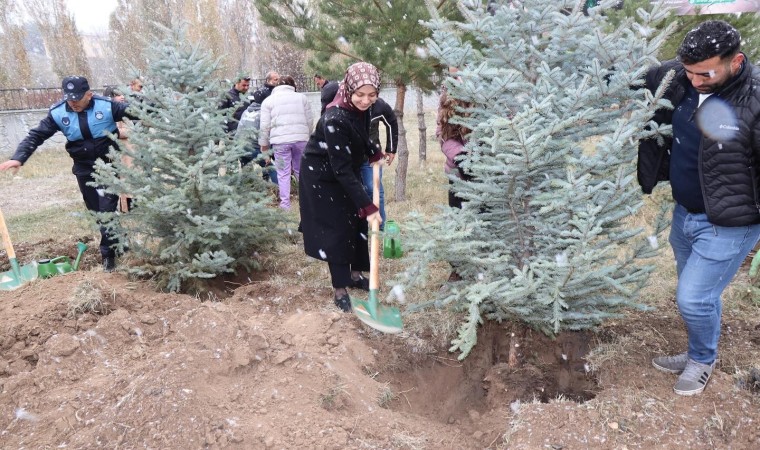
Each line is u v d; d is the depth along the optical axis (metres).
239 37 31.34
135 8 27.72
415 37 5.96
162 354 2.94
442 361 3.49
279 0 6.42
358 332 3.60
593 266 3.10
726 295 3.94
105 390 2.77
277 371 2.98
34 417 2.65
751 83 2.28
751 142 2.29
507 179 2.97
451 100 3.65
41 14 25.89
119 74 28.33
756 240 2.55
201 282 4.39
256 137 5.16
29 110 15.66
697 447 2.51
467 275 3.35
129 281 4.36
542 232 3.09
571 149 2.93
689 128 2.55
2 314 3.67
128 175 4.25
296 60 24.70
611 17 5.72
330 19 6.86
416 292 4.26
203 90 4.61
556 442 2.56
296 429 2.57
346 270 3.99
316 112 20.67
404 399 3.23
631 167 3.00
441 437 2.75
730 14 5.91
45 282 4.16
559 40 3.00
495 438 2.75
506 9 3.10
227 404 2.68
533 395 3.10
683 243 2.88
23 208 8.40
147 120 4.22
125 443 2.45
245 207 4.39
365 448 2.50
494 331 3.60
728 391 2.77
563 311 3.09
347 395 2.87
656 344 3.32
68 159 13.77
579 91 2.70
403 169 7.30
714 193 2.43
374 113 5.15
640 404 2.76
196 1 28.03
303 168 3.82
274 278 4.67
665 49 5.79
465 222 3.11
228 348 2.98
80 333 3.44
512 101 3.02
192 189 4.20
